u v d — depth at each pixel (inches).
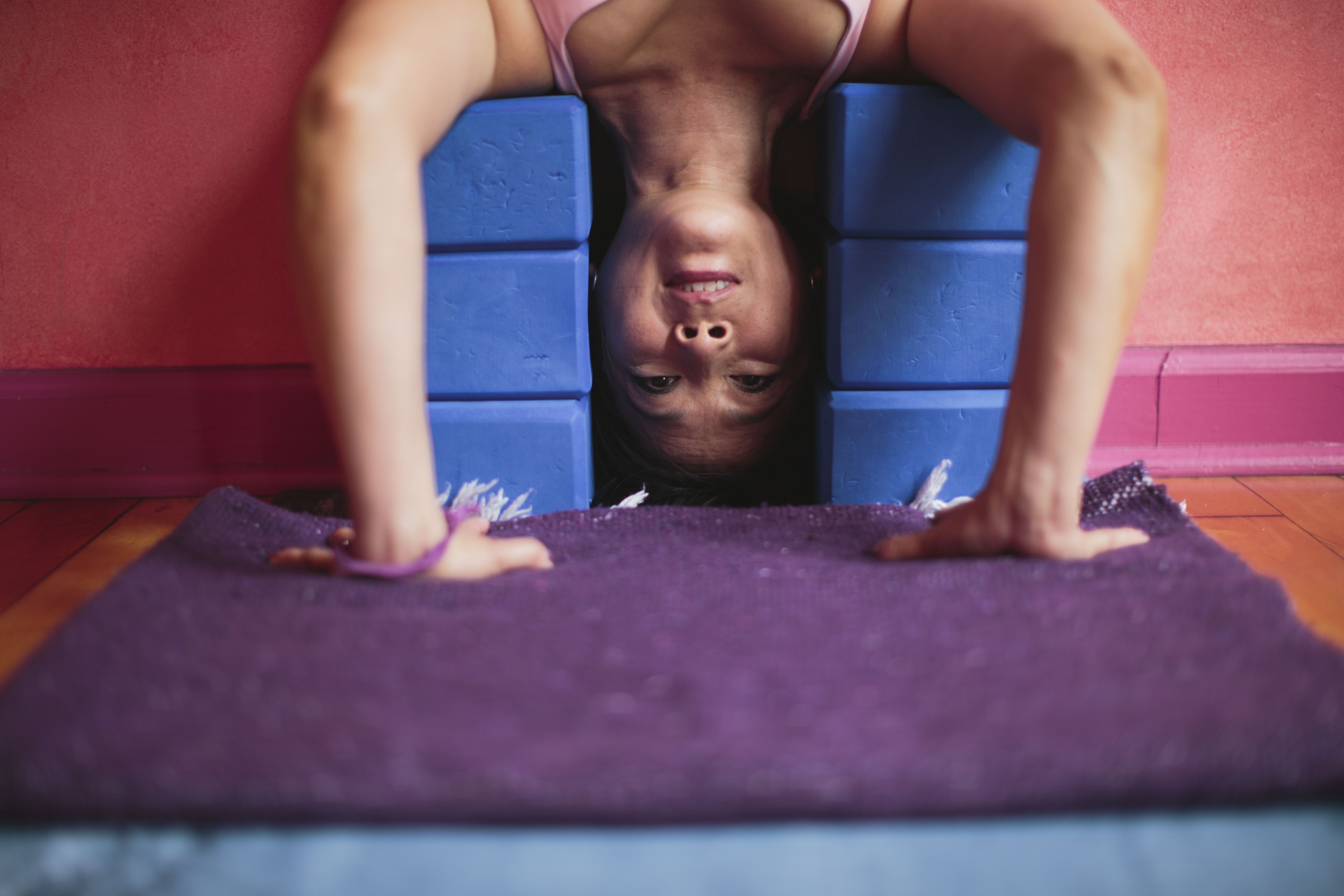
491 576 33.4
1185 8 48.1
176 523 49.4
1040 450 31.9
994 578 31.7
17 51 49.1
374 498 31.4
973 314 41.8
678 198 41.4
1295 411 52.0
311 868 21.2
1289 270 51.0
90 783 22.0
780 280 42.0
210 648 27.6
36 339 52.4
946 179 40.2
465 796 21.7
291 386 52.1
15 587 41.8
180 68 49.3
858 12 38.8
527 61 40.1
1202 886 20.6
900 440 42.8
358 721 24.0
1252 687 25.1
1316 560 41.8
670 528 39.3
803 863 21.2
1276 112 49.1
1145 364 51.6
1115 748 22.4
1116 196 31.7
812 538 37.9
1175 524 37.8
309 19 48.8
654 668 26.9
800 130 48.7
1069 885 20.6
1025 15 35.6
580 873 21.0
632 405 44.4
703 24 39.4
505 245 41.3
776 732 23.5
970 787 21.8
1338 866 21.0
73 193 50.7
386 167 31.2
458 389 42.7
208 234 51.1
